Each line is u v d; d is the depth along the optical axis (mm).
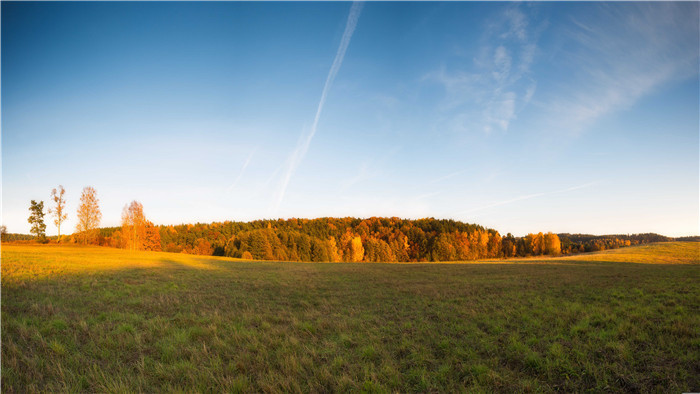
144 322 10922
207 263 40156
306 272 31625
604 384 6172
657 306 11867
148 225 75938
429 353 8195
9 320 10000
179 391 6070
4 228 56875
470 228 147375
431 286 20828
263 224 145250
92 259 32906
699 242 96312
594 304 13047
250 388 6383
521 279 23734
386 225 152125
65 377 6598
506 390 6230
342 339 9453
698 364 6656
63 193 60031
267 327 10844
